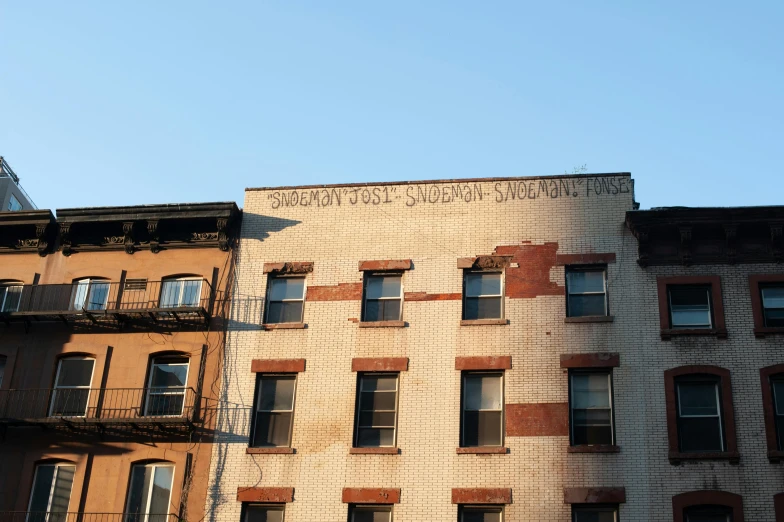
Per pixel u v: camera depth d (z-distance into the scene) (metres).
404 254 30.69
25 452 29.20
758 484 25.80
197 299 31.22
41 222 32.66
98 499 28.34
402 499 26.98
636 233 29.30
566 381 27.89
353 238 31.27
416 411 28.14
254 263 31.41
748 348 27.62
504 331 28.91
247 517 27.67
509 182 31.36
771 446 26.22
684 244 29.09
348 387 28.88
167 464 28.75
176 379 30.14
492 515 26.67
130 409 29.45
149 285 31.58
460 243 30.58
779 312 28.28
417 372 28.72
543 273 29.64
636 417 27.12
